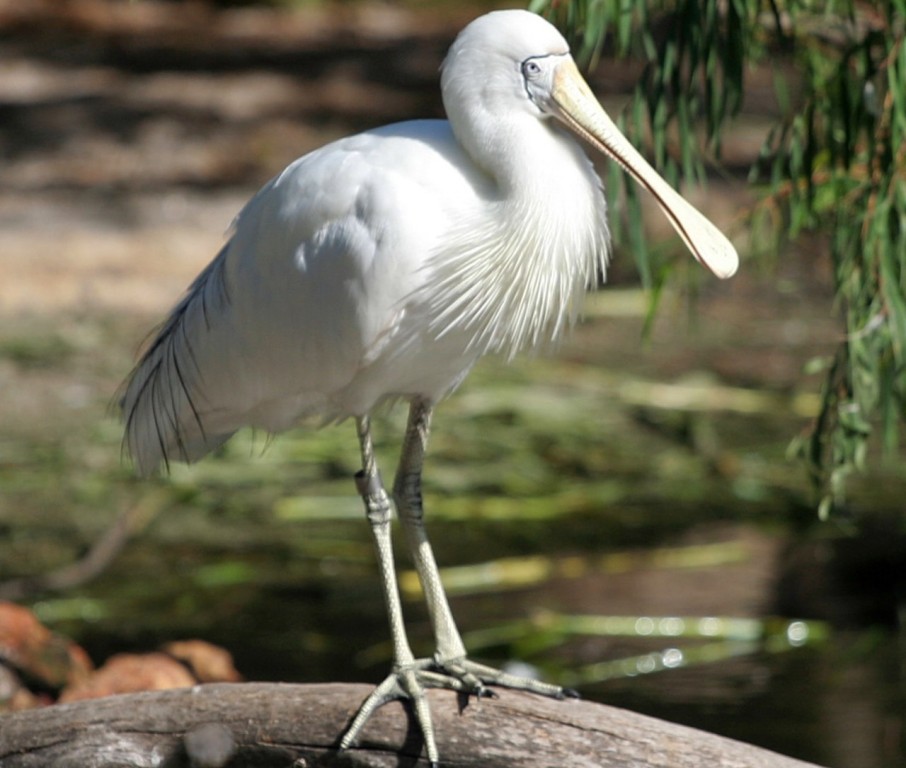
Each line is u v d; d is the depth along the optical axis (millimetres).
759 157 9586
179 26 36625
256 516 14016
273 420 8469
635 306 19609
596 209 7789
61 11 37062
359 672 10844
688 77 8914
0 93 29812
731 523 13602
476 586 12469
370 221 7566
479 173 7660
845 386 9344
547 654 11164
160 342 8594
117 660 9742
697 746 6852
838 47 10227
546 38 7566
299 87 30406
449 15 37938
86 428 15766
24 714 7434
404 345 7762
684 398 16578
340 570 12859
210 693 7324
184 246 21391
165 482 14609
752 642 11367
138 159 25531
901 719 9906
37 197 23484
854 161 9906
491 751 6941
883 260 8891
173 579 12648
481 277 7582
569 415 16125
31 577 12633
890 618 11672
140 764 7191
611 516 13812
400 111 28438
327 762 7098
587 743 6891
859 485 14234
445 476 14680
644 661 11031
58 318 18828
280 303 7910
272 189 7984
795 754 9391
